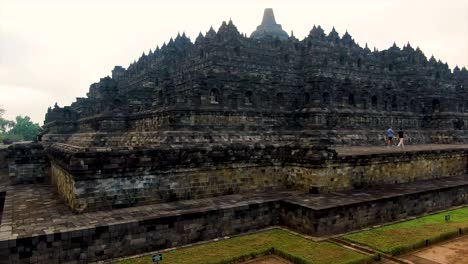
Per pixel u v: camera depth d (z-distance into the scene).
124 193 20.78
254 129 38.59
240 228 20.86
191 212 19.25
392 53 58.59
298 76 46.06
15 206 21.86
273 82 41.78
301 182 25.91
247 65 41.44
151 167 21.66
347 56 49.47
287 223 21.94
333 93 41.97
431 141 52.06
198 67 42.12
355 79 50.06
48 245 15.74
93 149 20.45
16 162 32.62
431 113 53.94
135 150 21.16
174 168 22.50
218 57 39.16
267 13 79.88
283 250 17.42
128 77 65.06
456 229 20.55
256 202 21.83
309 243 18.59
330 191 25.00
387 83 54.22
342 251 17.28
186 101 34.25
